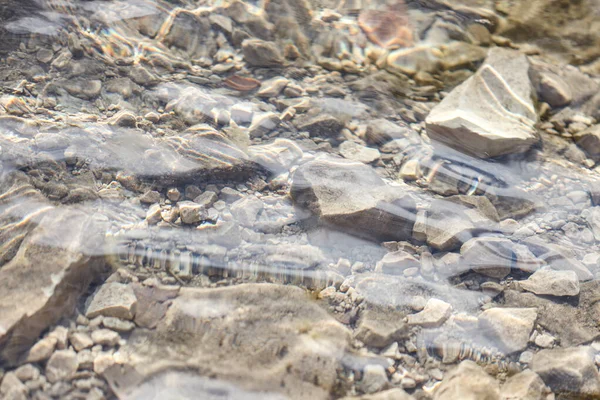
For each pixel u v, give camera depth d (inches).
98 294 90.0
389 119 132.0
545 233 111.8
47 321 84.9
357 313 94.5
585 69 150.1
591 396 87.9
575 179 124.0
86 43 137.9
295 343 87.6
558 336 95.5
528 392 86.4
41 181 105.0
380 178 116.3
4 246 92.4
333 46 150.1
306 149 122.1
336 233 106.2
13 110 117.9
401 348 91.1
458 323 95.3
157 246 98.7
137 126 120.1
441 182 118.8
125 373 81.4
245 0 156.7
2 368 79.7
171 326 87.8
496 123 128.6
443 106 131.7
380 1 163.3
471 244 106.3
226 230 103.3
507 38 157.2
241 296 93.4
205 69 139.5
